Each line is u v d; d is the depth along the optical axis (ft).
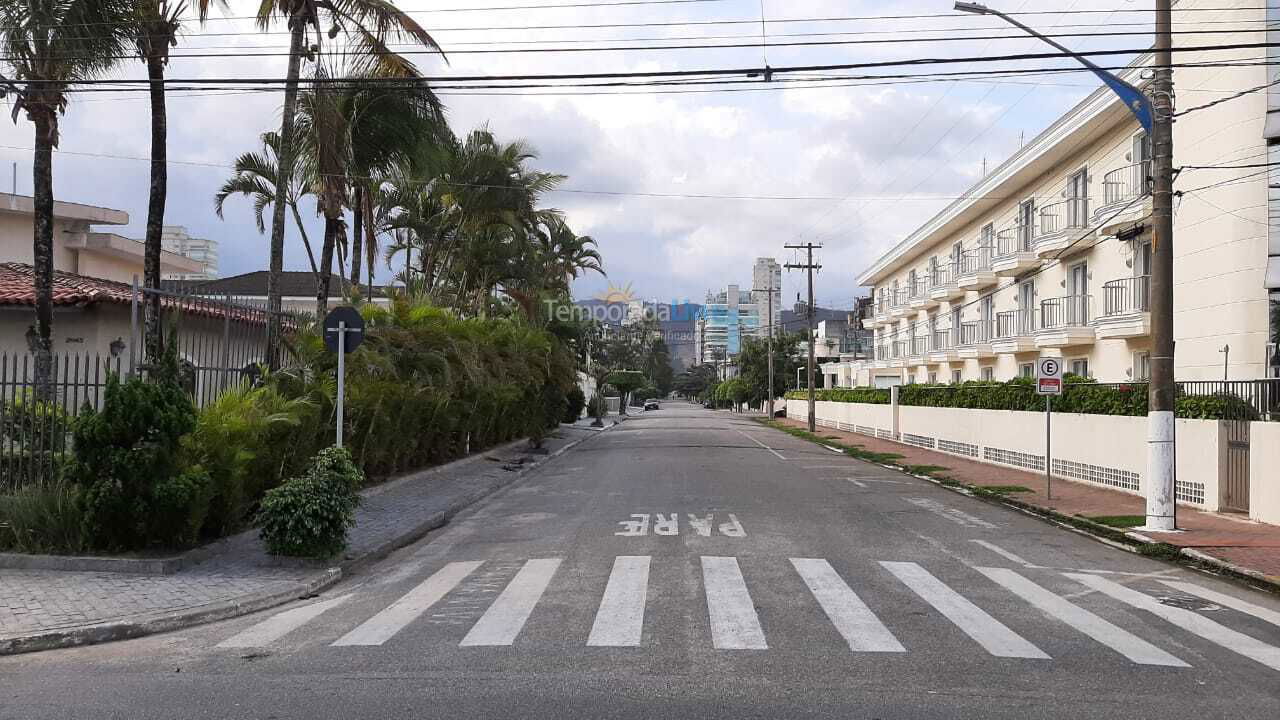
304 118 57.52
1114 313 82.58
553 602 28.43
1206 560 36.35
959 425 96.94
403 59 57.26
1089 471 65.57
